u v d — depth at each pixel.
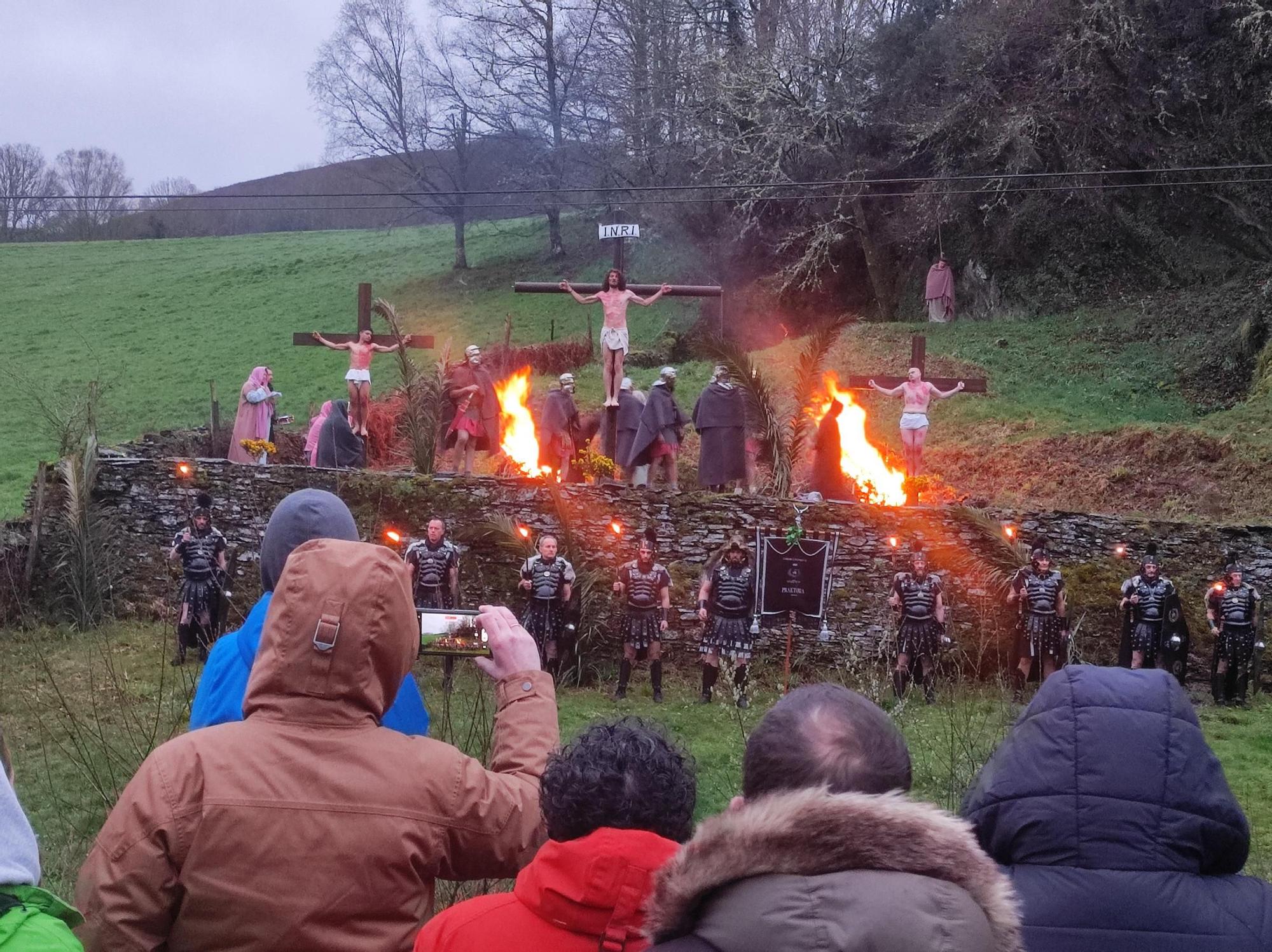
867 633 14.34
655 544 13.61
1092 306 30.14
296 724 2.65
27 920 2.04
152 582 15.48
